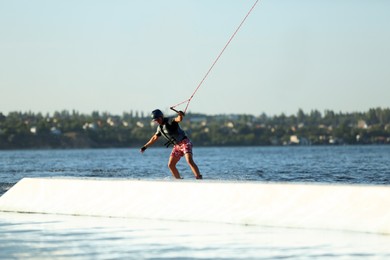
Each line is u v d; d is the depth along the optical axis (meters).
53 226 34.34
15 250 27.11
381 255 25.05
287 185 34.12
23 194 43.00
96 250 26.95
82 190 40.75
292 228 32.44
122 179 40.69
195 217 35.72
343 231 31.17
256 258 24.97
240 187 35.41
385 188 31.27
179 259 24.97
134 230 32.41
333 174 84.00
